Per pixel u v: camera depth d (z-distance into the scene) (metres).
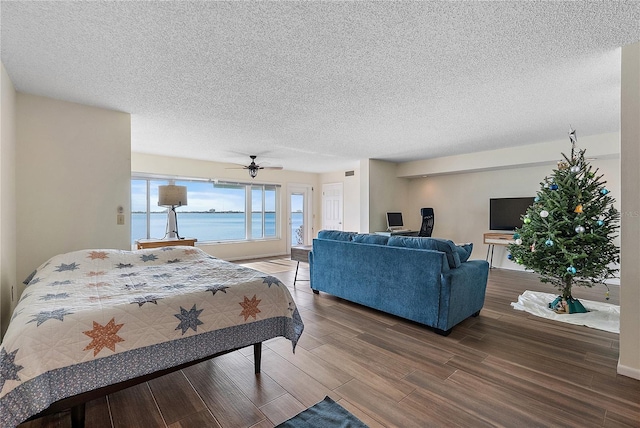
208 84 2.58
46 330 1.38
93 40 1.91
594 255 3.13
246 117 3.48
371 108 3.18
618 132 4.18
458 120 3.60
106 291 1.90
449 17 1.69
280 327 2.14
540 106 3.13
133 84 2.57
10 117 2.45
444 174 6.54
